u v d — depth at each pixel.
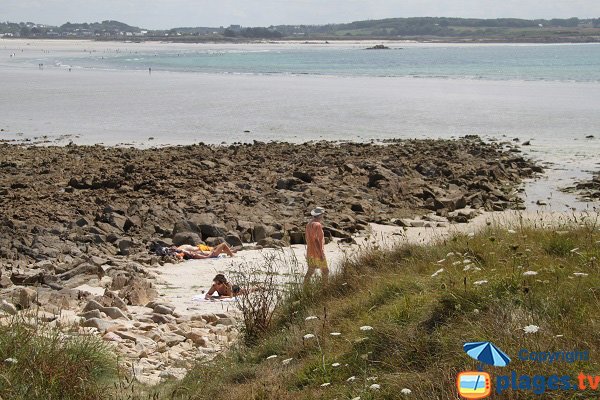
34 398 8.82
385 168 31.50
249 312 12.41
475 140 41.53
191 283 17.47
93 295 15.71
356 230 23.08
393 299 10.62
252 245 21.47
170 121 52.81
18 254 19.36
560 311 8.52
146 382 10.57
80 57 171.50
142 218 23.25
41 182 28.80
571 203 26.55
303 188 28.27
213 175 30.19
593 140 41.28
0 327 10.45
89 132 47.62
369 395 7.66
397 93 73.06
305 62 149.88
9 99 69.75
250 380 9.62
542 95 68.19
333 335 10.00
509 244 12.44
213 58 169.38
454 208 26.27
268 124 50.44
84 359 10.13
